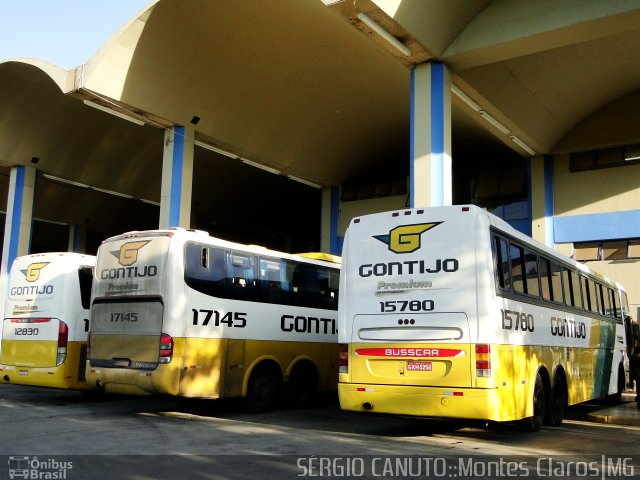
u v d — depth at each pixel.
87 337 11.77
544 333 9.66
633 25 12.34
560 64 16.73
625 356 14.98
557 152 21.30
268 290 11.92
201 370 10.29
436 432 9.16
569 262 11.48
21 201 24.09
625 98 20.22
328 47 18.22
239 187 32.38
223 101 19.95
